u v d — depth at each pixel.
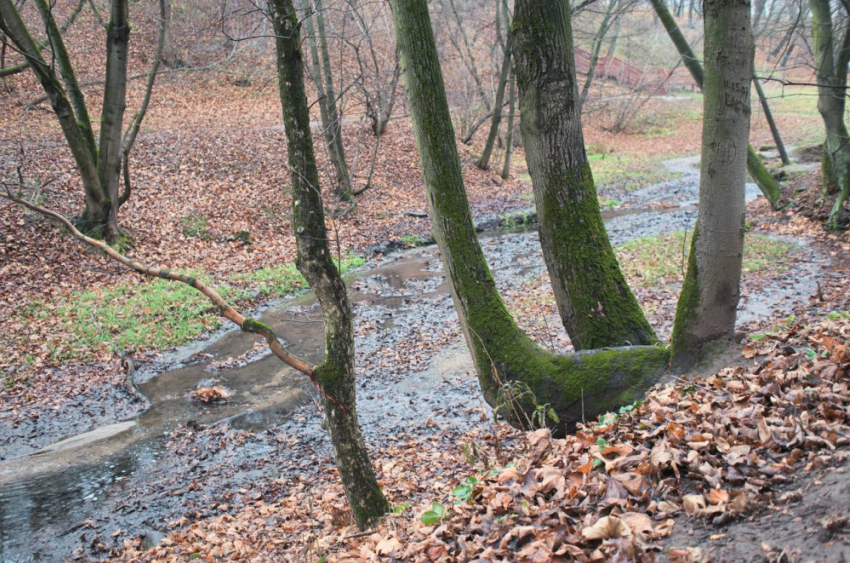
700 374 5.32
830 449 3.41
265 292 14.90
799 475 3.33
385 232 20.34
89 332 11.95
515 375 5.96
